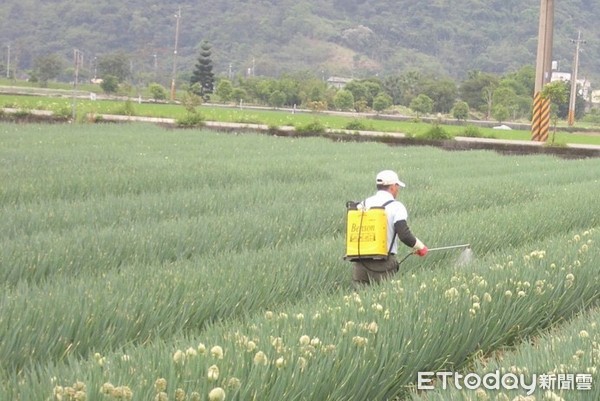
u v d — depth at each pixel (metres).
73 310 16.72
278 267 22.14
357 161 60.75
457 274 20.12
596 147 85.00
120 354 13.45
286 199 37.34
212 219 29.98
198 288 19.44
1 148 55.62
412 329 15.99
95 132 75.81
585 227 34.50
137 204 33.56
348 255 21.39
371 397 14.31
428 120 161.38
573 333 16.28
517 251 24.59
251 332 15.09
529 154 81.00
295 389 12.80
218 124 95.56
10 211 30.64
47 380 12.27
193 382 12.18
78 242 24.67
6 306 16.52
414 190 43.56
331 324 15.51
